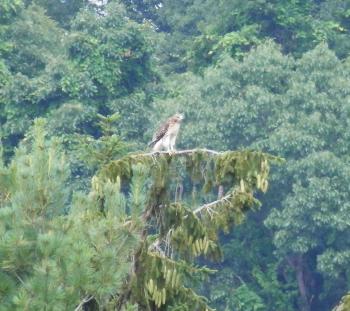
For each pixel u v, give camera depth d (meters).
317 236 39.66
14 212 11.10
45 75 44.66
